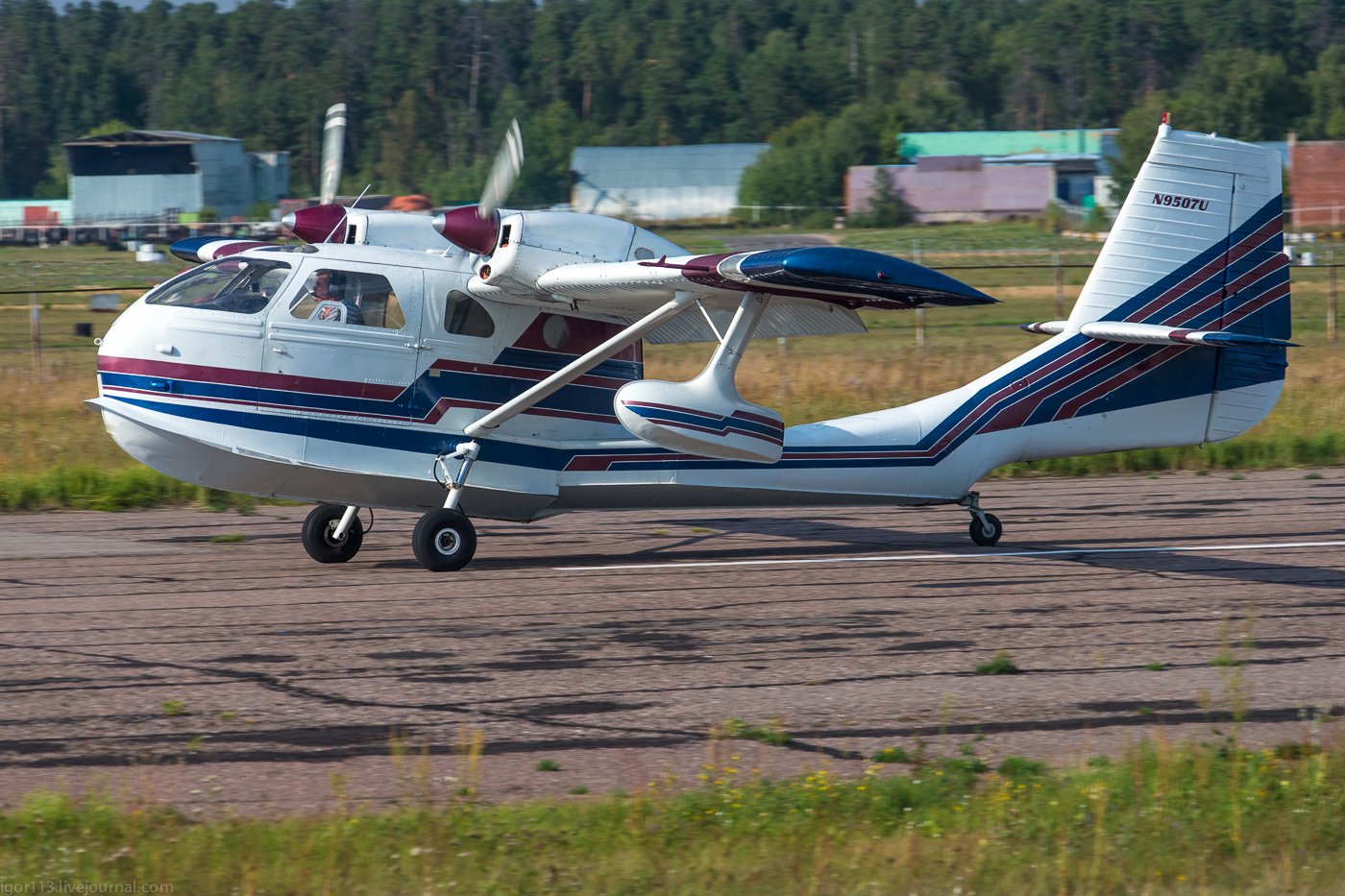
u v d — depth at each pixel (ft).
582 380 141.69
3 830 65.21
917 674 98.07
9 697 89.66
